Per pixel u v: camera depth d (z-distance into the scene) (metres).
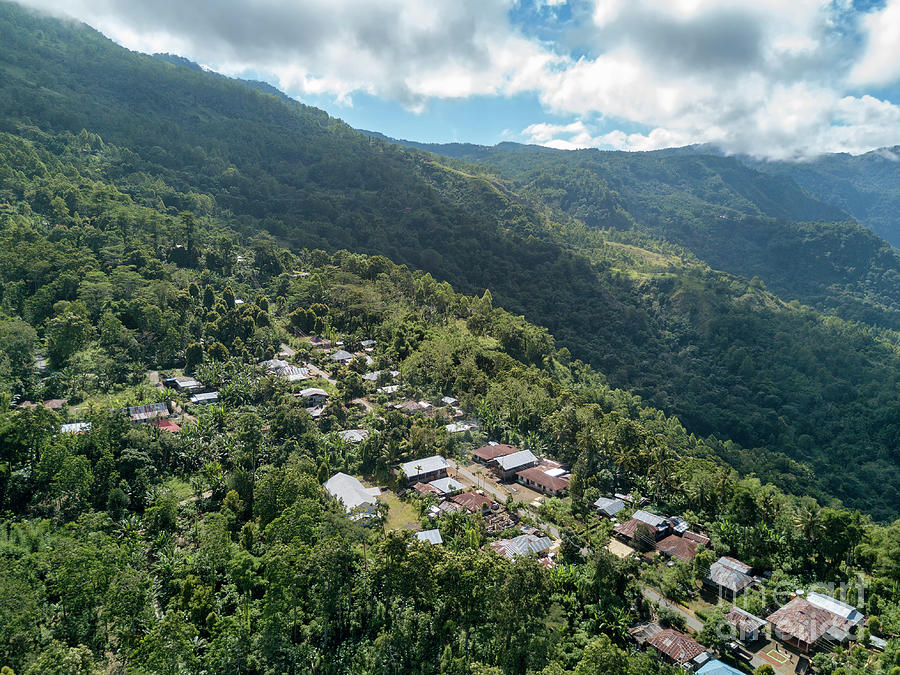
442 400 137.50
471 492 96.00
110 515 76.62
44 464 77.69
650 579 75.50
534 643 55.94
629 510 94.62
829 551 78.94
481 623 58.19
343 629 60.94
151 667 49.62
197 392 122.19
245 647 55.03
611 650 52.12
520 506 93.88
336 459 101.75
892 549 76.12
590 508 97.69
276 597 56.62
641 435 118.31
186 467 92.62
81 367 117.50
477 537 77.19
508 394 133.88
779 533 85.44
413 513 89.25
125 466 84.50
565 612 64.94
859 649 62.34
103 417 91.94
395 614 61.72
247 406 115.81
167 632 51.59
